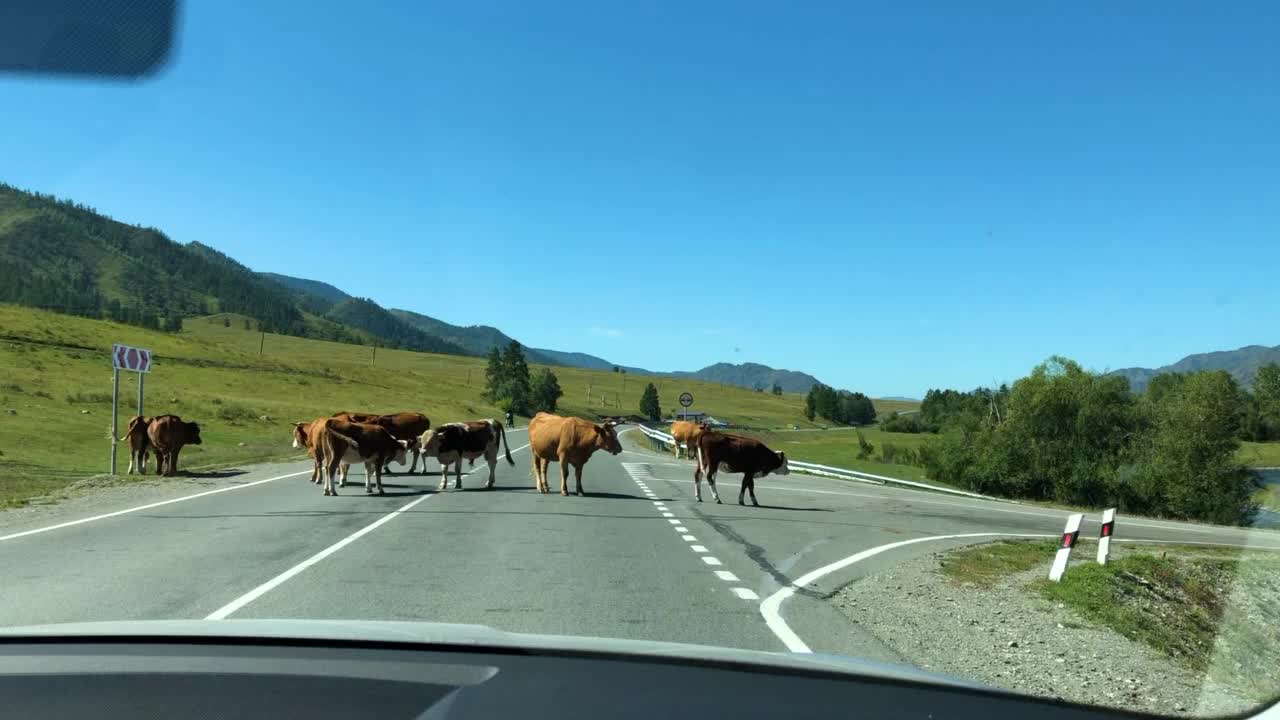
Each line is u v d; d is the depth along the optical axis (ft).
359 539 41.29
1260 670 26.27
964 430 169.27
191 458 105.19
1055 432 158.61
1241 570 47.03
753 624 25.58
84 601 26.43
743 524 54.90
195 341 380.78
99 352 283.38
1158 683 22.97
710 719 9.32
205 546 38.55
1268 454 144.15
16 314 313.73
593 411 572.10
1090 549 55.42
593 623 24.81
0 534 41.98
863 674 11.46
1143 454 149.79
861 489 104.99
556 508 57.82
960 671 22.68
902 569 40.47
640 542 43.19
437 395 434.30
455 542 40.88
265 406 230.48
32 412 151.84
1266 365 146.82
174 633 12.76
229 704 9.53
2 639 12.63
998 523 73.05
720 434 70.54
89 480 72.49
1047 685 21.98
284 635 12.61
